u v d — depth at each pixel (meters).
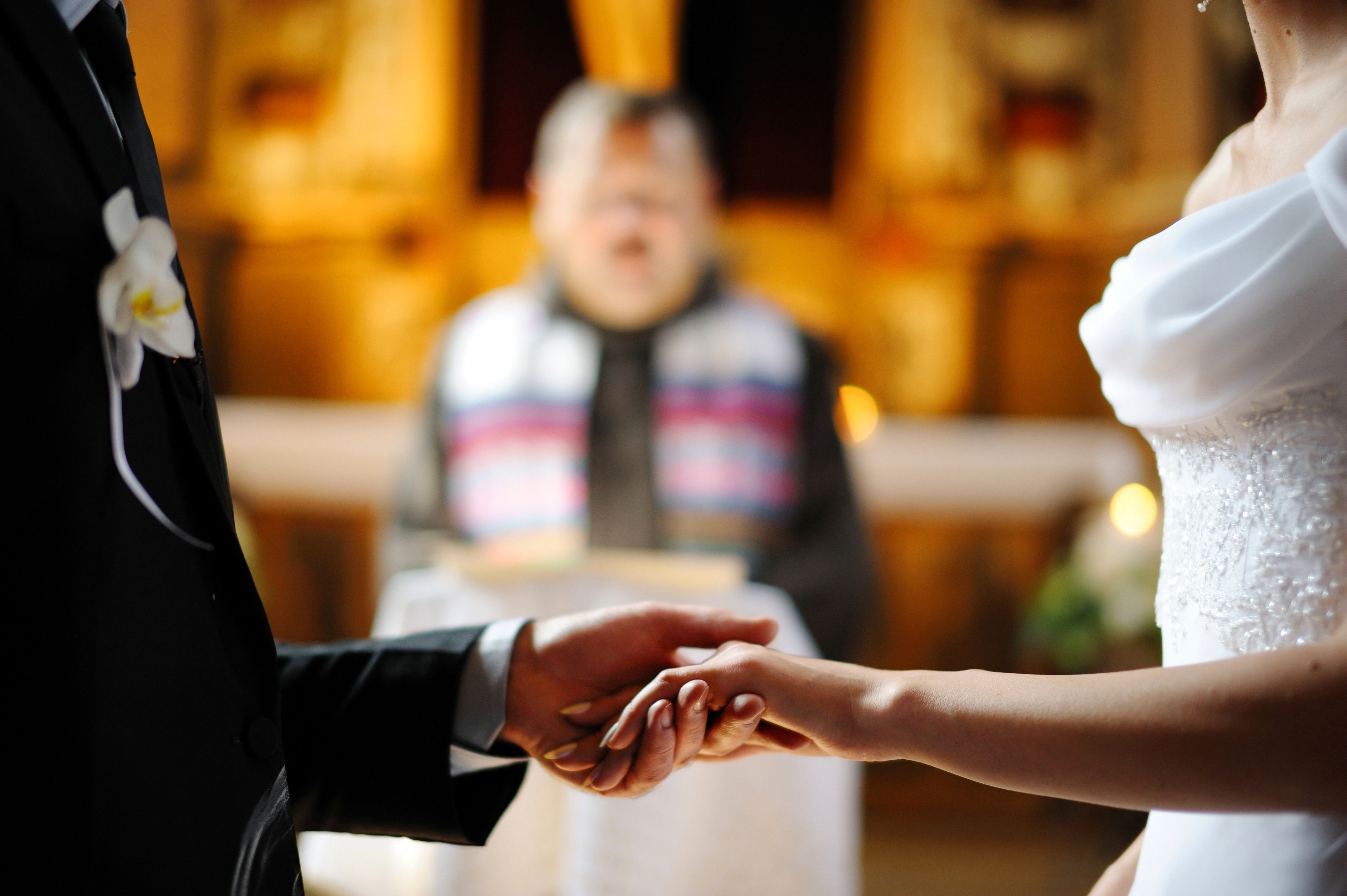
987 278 5.41
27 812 0.69
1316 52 0.93
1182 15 5.23
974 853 3.85
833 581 2.46
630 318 2.79
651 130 2.87
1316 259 0.80
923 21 5.41
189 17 5.34
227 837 0.76
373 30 5.41
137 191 0.79
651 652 1.14
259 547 4.89
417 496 2.69
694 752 1.01
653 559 1.79
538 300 2.86
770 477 2.62
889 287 5.39
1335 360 0.81
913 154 5.41
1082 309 5.36
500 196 5.46
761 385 2.67
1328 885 0.77
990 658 4.88
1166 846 0.88
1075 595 3.72
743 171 5.44
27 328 0.70
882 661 4.88
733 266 3.24
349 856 1.73
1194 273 0.86
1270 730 0.71
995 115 5.43
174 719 0.74
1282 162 0.92
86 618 0.70
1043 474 4.80
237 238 5.42
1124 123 5.38
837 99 5.45
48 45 0.73
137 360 0.71
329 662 1.11
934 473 4.78
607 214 2.81
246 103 5.43
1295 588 0.80
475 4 5.42
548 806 1.76
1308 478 0.81
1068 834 4.01
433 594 1.83
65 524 0.70
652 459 2.66
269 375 5.38
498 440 2.67
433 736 1.06
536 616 1.79
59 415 0.70
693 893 1.66
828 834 1.78
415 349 5.36
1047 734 0.78
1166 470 0.95
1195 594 0.87
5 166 0.69
